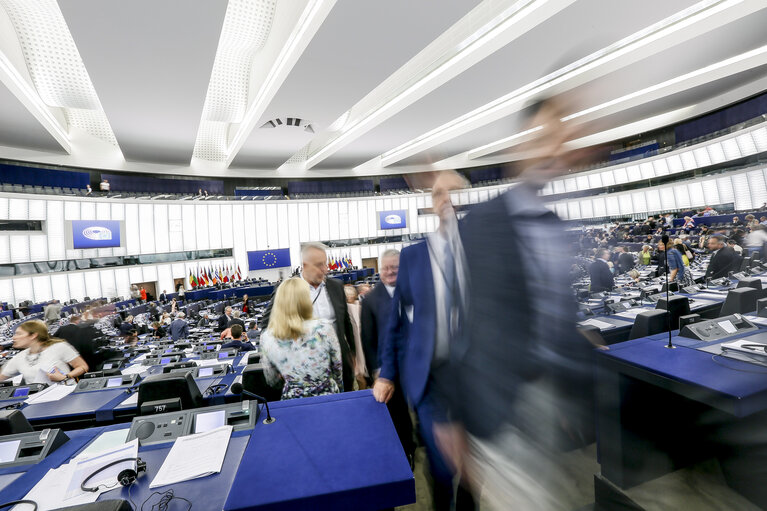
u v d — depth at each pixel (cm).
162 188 1825
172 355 394
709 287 411
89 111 1355
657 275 542
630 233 1451
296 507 97
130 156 1556
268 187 2123
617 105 1312
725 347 170
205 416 144
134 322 775
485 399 69
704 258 790
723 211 1496
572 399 64
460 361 73
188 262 1833
